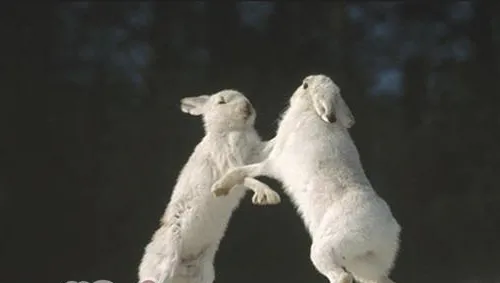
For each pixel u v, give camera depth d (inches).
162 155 741.3
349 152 332.5
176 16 795.4
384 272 316.8
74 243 710.5
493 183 729.6
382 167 743.1
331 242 307.3
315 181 324.5
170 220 369.1
